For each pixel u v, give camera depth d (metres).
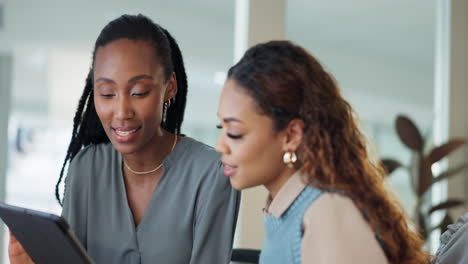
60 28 3.24
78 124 1.38
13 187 3.22
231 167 0.93
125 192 1.27
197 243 1.22
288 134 0.92
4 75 3.18
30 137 3.25
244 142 0.90
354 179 0.93
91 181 1.28
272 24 3.24
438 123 3.86
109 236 1.25
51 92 3.26
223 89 0.93
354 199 0.90
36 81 3.23
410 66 3.88
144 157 1.25
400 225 0.99
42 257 1.09
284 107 0.90
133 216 1.27
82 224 1.28
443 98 3.85
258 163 0.92
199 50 3.33
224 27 3.36
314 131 0.91
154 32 1.20
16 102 3.21
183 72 1.43
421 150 3.41
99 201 1.27
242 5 3.33
